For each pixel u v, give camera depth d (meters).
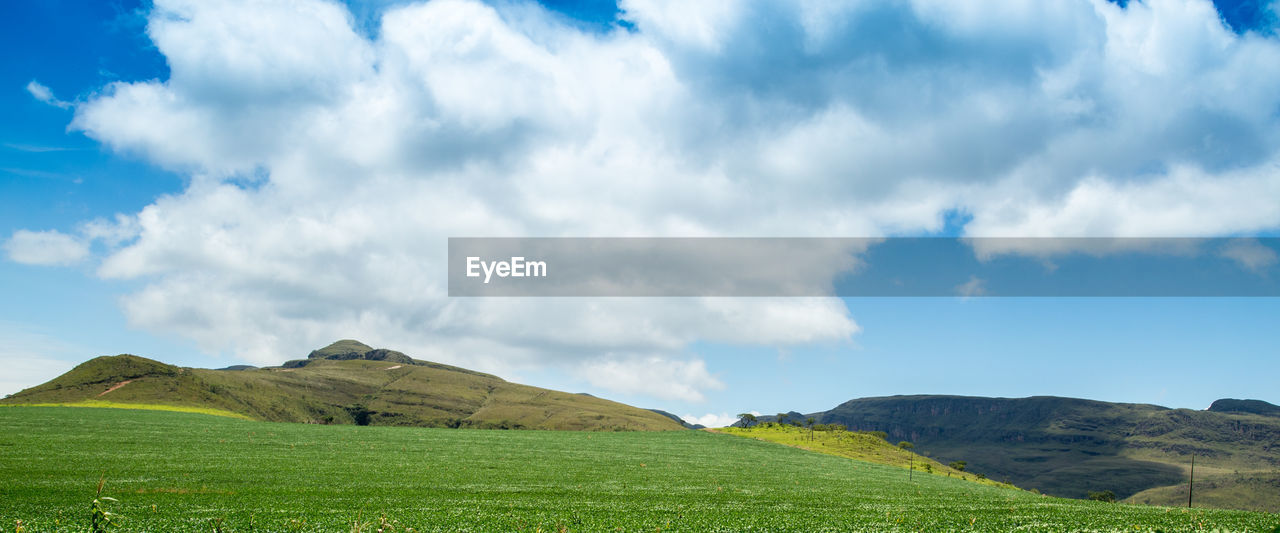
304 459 74.12
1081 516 46.44
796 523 43.38
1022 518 45.41
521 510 47.31
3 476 55.91
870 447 133.38
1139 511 50.25
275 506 46.25
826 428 158.62
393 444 93.56
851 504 55.88
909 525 42.78
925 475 95.88
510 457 85.25
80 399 168.75
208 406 183.12
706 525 42.22
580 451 96.56
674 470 79.88
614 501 54.28
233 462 69.25
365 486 57.88
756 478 76.19
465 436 111.38
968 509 52.06
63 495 48.16
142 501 47.47
